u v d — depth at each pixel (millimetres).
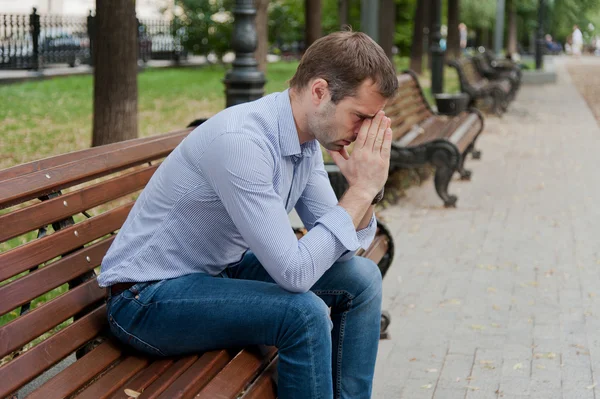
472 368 3766
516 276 5234
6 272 2330
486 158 10117
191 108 13969
